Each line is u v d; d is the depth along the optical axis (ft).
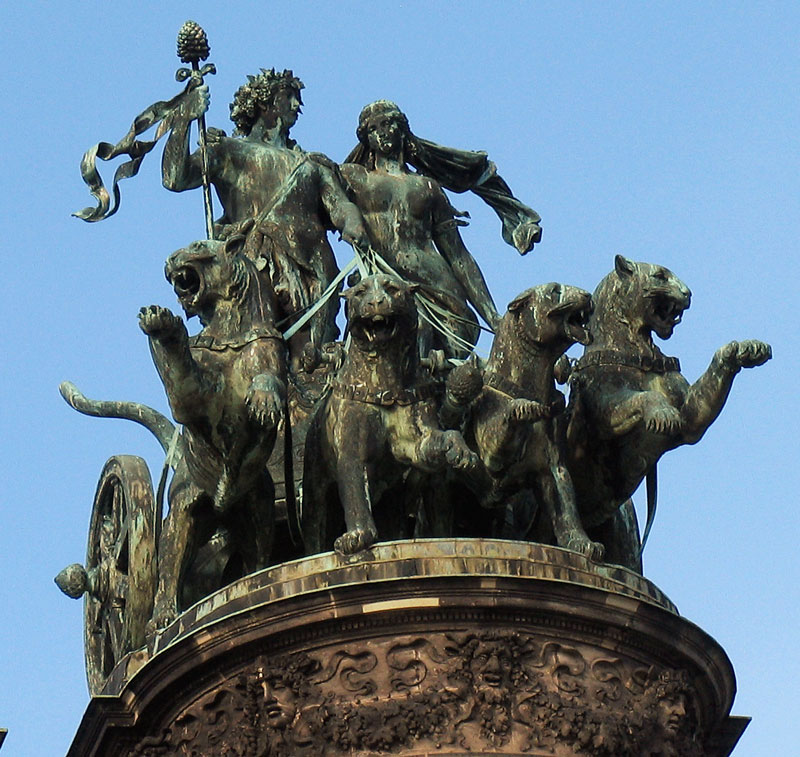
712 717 197.57
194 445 195.52
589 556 192.54
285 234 216.33
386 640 187.73
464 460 190.80
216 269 196.65
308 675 187.62
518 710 186.70
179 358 189.98
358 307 192.95
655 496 205.98
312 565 189.26
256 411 188.75
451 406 195.11
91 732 194.08
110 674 200.64
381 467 195.00
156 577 201.36
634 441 199.62
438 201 222.28
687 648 192.03
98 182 217.56
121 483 206.08
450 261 222.48
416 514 200.95
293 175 219.41
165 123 219.41
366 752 185.16
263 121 226.99
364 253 214.28
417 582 186.60
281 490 205.98
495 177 229.66
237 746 187.21
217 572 203.92
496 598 187.21
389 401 193.98
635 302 201.98
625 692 190.19
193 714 190.19
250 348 194.59
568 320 196.13
